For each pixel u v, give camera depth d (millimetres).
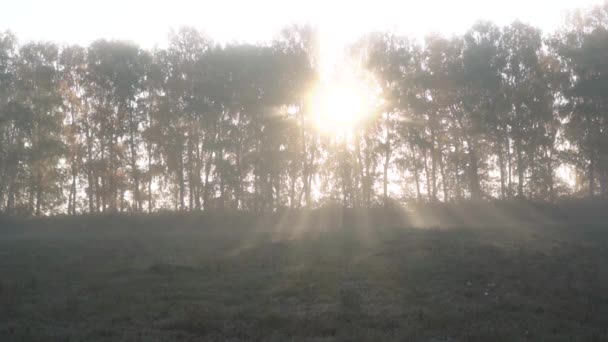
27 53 58969
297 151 58219
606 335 13898
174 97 58688
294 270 22625
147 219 54250
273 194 60000
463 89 56625
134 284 21156
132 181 60500
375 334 13914
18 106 55656
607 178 58156
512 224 42562
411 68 57031
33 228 52750
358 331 14117
